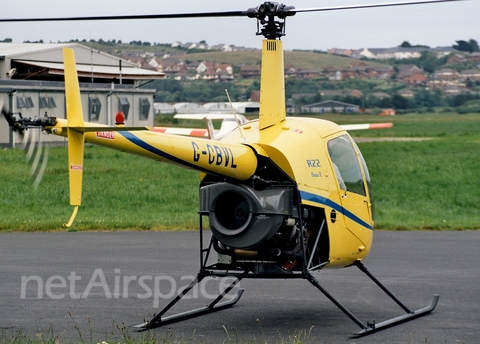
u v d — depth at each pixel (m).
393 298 14.33
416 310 14.88
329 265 13.43
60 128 11.29
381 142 79.25
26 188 34.25
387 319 14.36
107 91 60.41
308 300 15.99
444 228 26.20
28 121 11.12
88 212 28.45
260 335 13.01
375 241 23.55
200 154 12.07
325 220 13.16
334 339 12.79
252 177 12.73
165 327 13.57
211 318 14.33
